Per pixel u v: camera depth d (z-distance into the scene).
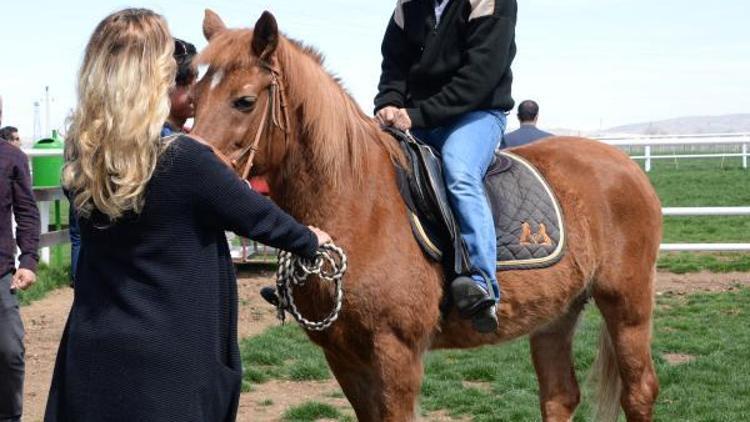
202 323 2.31
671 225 14.88
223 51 3.21
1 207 4.31
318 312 3.42
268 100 3.25
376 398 3.54
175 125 3.65
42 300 8.80
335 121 3.41
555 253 4.00
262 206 2.37
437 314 3.66
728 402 5.30
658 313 8.01
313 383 6.12
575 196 4.24
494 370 6.14
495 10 3.89
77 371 2.30
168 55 2.34
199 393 2.29
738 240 12.72
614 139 10.56
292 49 3.41
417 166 3.70
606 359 4.45
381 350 3.45
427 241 3.59
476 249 3.68
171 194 2.29
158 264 2.30
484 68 3.83
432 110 3.83
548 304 4.07
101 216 2.32
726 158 39.03
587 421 5.09
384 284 3.42
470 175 3.75
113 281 2.31
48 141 10.70
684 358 6.51
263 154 3.29
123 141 2.21
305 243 2.47
